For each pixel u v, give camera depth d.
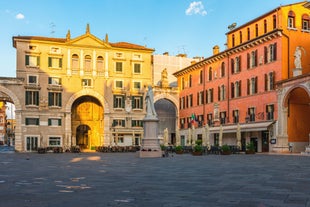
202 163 27.09
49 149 61.09
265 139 52.22
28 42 66.31
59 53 68.19
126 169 21.70
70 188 13.05
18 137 64.81
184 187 13.13
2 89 64.69
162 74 77.50
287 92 47.06
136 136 72.00
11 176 17.91
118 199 10.56
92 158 37.72
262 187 12.94
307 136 49.38
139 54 73.44
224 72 62.75
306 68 51.00
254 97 54.50
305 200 10.12
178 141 56.50
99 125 73.81
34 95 66.44
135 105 72.62
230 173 18.58
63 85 68.38
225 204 9.60
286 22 50.19
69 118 68.19
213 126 64.62
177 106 78.50
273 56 50.66
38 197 11.07
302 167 22.31
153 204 9.70
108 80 71.19
